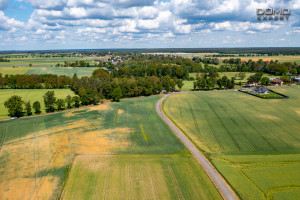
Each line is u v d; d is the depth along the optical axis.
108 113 90.56
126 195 39.94
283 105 100.44
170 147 59.22
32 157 53.88
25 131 70.81
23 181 44.28
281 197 38.81
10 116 87.38
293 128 72.56
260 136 66.81
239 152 56.91
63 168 48.91
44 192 40.94
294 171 46.66
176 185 42.72
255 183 42.78
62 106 97.69
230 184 42.50
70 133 69.00
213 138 65.81
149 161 51.72
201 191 40.94
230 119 82.25
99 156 54.09
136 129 72.56
